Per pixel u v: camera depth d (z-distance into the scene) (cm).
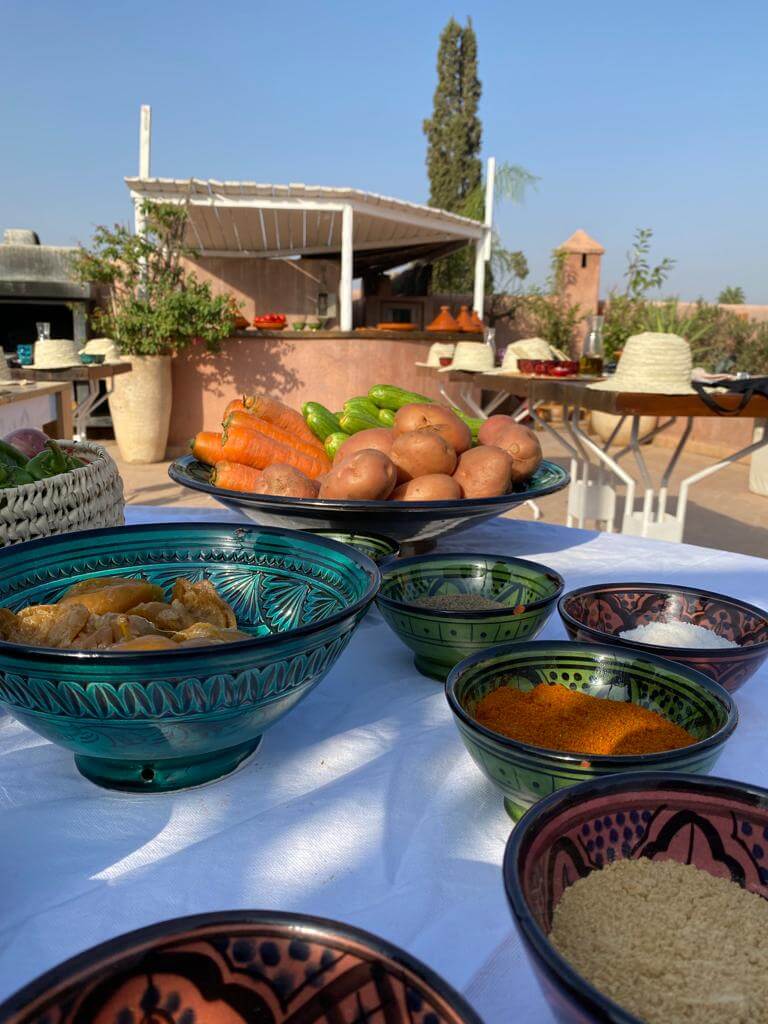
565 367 354
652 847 48
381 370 739
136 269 675
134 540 82
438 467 113
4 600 72
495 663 71
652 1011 37
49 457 96
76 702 52
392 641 99
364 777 66
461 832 59
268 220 793
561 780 53
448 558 100
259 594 81
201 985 35
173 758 60
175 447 720
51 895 51
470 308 1018
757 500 567
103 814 60
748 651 74
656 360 266
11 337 784
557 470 132
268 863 55
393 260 1090
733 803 47
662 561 133
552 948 33
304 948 35
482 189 1043
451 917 50
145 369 653
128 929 49
